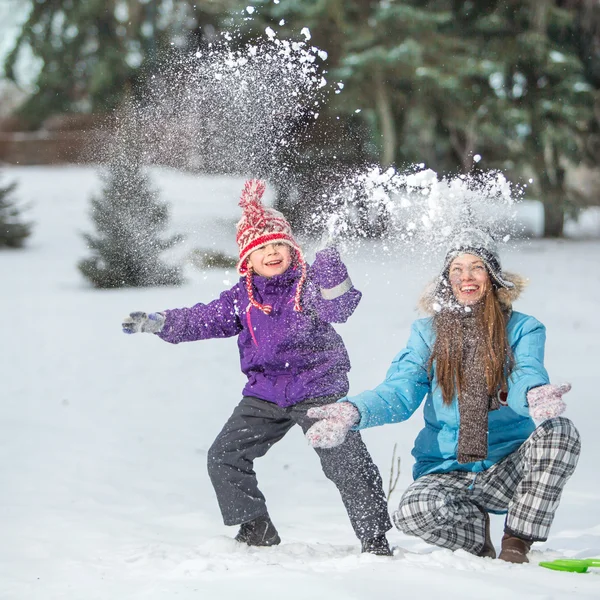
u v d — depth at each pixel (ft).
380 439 55.62
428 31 194.70
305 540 35.01
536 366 29.71
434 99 201.05
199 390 74.79
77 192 279.69
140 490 43.98
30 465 48.14
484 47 207.21
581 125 215.72
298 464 50.47
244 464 32.35
